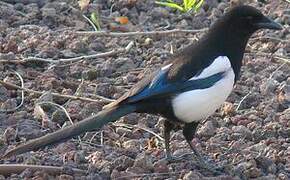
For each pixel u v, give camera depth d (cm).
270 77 1486
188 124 1227
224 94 1221
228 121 1355
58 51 1536
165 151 1255
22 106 1373
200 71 1200
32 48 1549
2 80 1443
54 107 1367
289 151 1258
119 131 1314
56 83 1438
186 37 1631
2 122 1321
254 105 1416
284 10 1727
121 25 1662
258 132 1312
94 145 1272
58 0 1739
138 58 1545
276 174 1212
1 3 1703
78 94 1409
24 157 1212
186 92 1193
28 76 1459
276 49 1603
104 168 1188
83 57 1518
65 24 1658
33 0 1734
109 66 1497
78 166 1196
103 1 1744
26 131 1291
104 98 1399
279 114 1373
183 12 1716
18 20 1650
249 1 1766
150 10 1723
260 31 1659
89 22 1666
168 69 1205
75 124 1162
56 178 1162
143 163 1191
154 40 1622
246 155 1248
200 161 1228
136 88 1195
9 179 1159
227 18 1234
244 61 1554
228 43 1231
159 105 1198
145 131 1319
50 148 1250
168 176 1186
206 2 1756
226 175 1196
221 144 1285
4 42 1566
